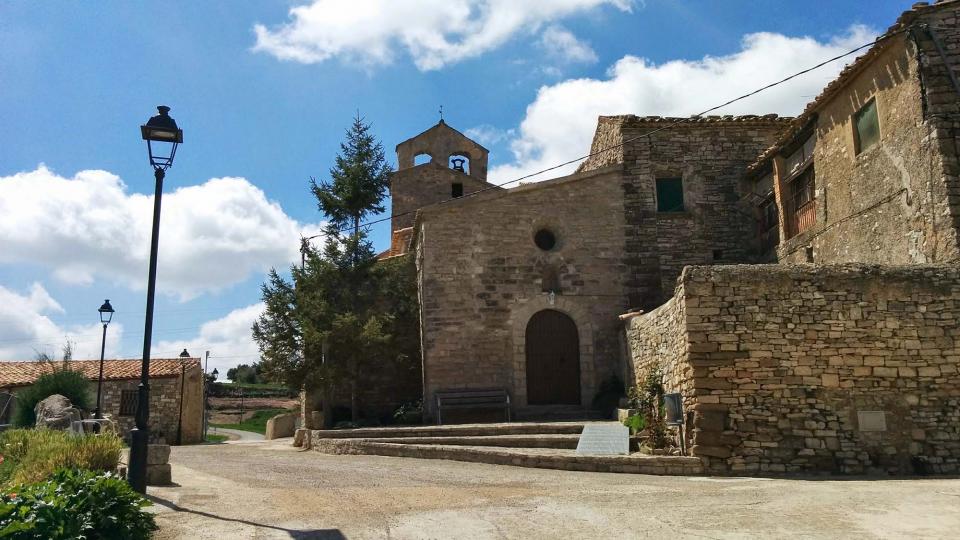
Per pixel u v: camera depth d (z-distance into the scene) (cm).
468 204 2125
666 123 2245
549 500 934
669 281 2166
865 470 1217
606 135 2455
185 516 845
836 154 1681
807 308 1283
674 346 1405
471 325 2055
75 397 2144
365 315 2255
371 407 2339
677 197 2244
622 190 2216
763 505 874
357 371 2253
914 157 1401
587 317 2106
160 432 2664
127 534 688
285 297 2256
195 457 1688
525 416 2000
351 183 2455
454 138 3528
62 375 2181
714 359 1268
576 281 2131
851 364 1261
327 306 2186
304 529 773
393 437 1731
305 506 908
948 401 1243
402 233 3002
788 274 1297
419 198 3234
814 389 1255
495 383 2028
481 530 763
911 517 774
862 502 872
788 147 1955
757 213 2219
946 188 1317
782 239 1972
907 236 1420
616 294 2139
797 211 1917
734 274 1302
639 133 2262
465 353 2038
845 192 1639
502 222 2131
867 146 1571
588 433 1456
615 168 2223
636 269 2164
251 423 4469
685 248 2192
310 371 2150
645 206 2209
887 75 1484
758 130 2281
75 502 670
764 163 2106
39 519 628
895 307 1277
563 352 2094
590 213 2186
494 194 2144
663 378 1505
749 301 1290
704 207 2223
